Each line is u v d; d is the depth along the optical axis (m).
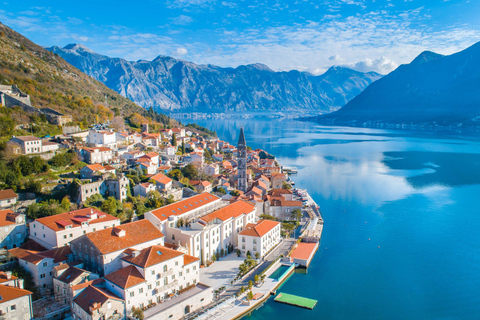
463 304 110.25
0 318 75.56
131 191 152.62
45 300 91.81
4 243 104.00
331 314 103.75
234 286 111.06
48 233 103.38
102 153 174.12
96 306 78.75
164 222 119.62
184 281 100.56
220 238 130.75
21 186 129.38
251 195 183.12
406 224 180.25
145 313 87.19
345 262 137.50
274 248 142.00
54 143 165.62
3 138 157.00
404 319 102.50
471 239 161.12
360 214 196.00
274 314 103.06
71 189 133.00
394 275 127.81
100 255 92.75
